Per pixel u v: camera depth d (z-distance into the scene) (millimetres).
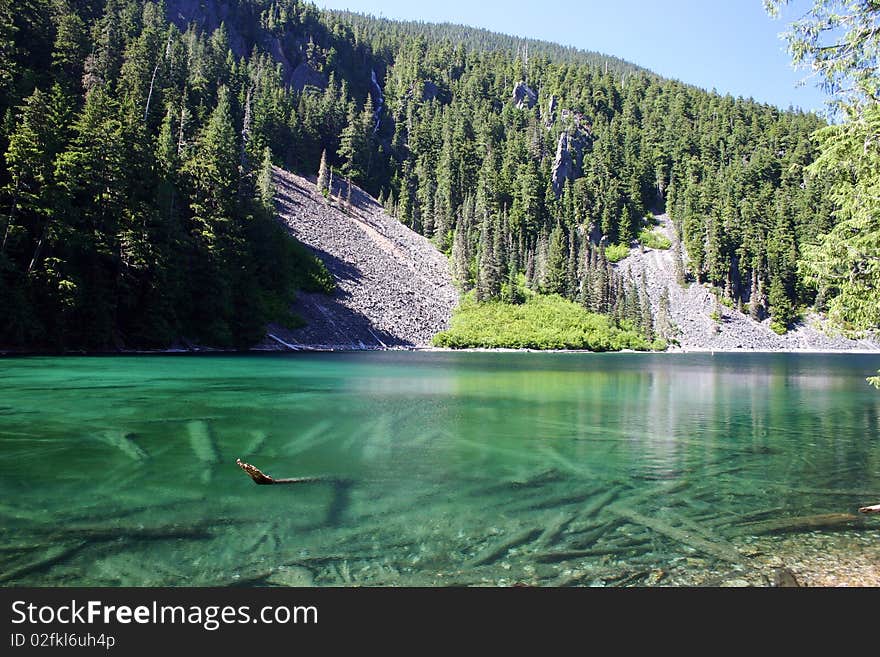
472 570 6754
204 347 56562
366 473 11320
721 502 9625
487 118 176500
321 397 23453
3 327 38156
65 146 45312
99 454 12297
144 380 26703
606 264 115438
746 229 131750
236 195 68750
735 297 129000
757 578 6664
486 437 15531
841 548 7539
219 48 125750
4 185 41188
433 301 96625
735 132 186750
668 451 13992
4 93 47000
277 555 7082
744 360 75250
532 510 9031
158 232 51594
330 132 147750
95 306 44406
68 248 42531
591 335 99438
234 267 62188
